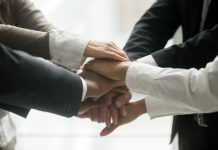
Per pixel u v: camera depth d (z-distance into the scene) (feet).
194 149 6.48
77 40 6.23
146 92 5.73
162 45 7.22
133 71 5.77
